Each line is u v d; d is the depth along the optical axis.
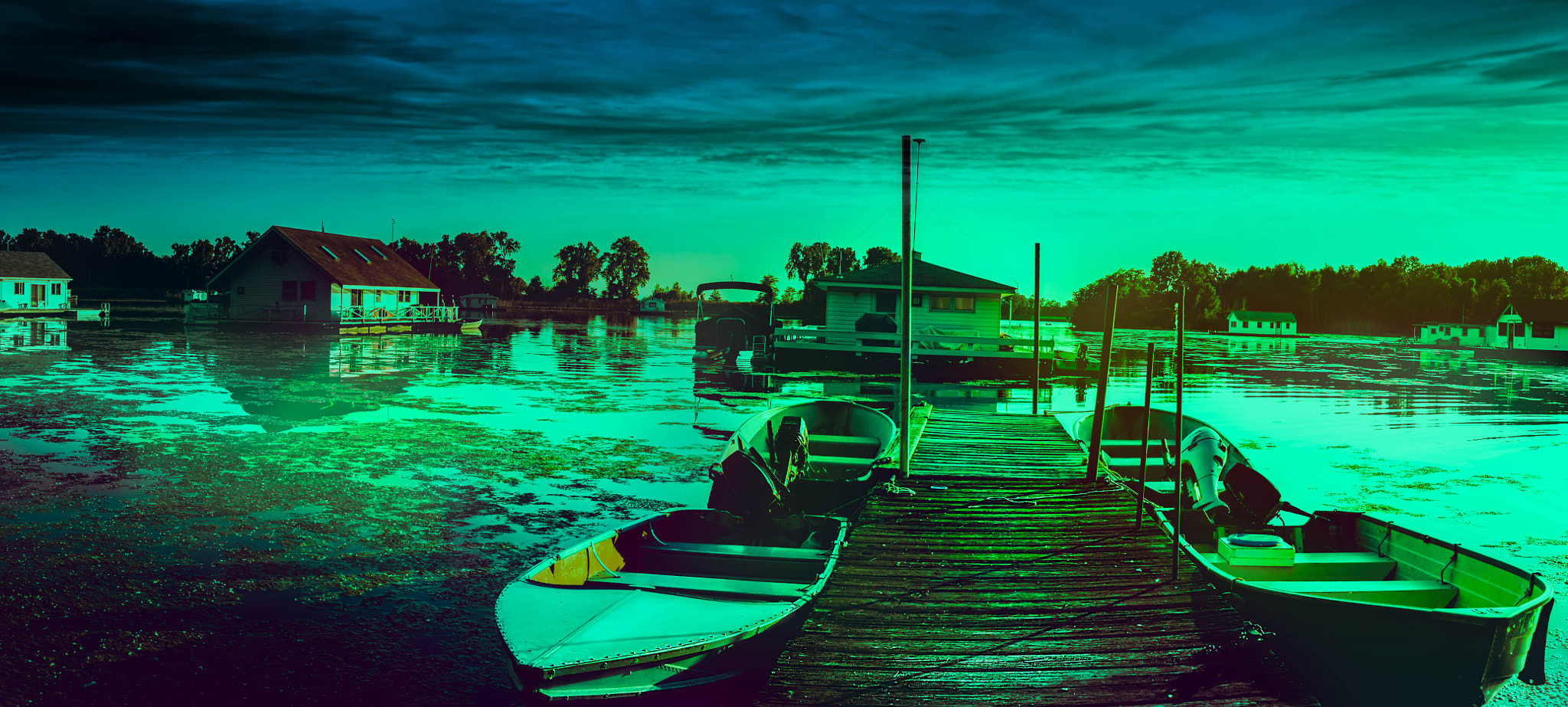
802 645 6.25
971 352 34.53
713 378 29.91
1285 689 5.74
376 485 12.40
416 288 55.75
